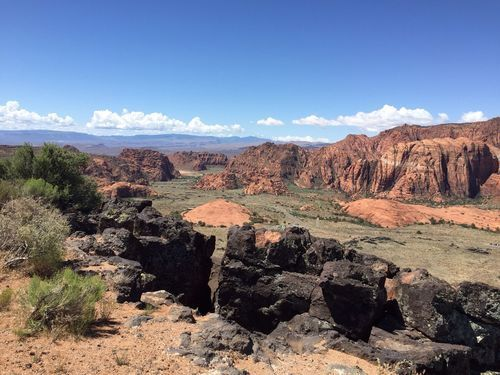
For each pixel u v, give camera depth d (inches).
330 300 685.3
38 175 1402.6
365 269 692.1
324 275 691.4
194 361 394.9
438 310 665.6
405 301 701.3
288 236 837.2
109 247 863.1
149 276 741.3
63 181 1403.8
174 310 530.6
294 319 718.5
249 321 810.2
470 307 676.7
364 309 664.4
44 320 419.5
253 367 426.6
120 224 1016.2
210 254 1154.7
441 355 581.0
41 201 931.3
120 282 621.9
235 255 829.2
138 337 440.5
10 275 580.7
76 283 469.1
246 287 814.5
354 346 564.4
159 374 358.6
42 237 616.1
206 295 1112.2
